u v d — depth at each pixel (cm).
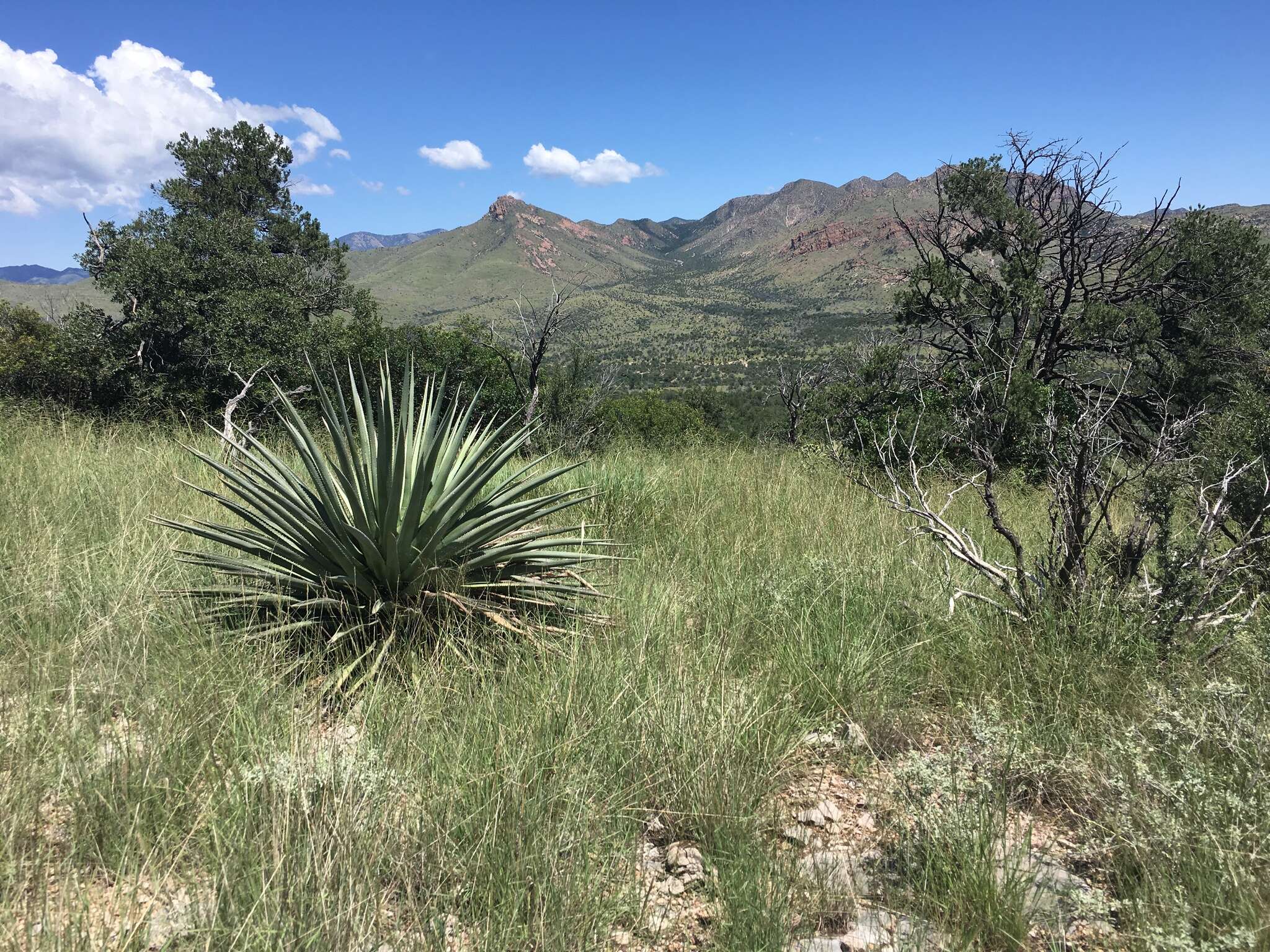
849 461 984
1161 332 1483
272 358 1534
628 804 276
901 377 1279
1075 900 227
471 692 340
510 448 422
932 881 238
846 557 543
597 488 708
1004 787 288
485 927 214
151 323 1578
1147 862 240
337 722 333
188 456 838
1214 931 208
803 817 284
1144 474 430
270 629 368
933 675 383
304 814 236
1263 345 1421
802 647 396
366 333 1688
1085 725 326
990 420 491
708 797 271
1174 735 295
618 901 225
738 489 802
